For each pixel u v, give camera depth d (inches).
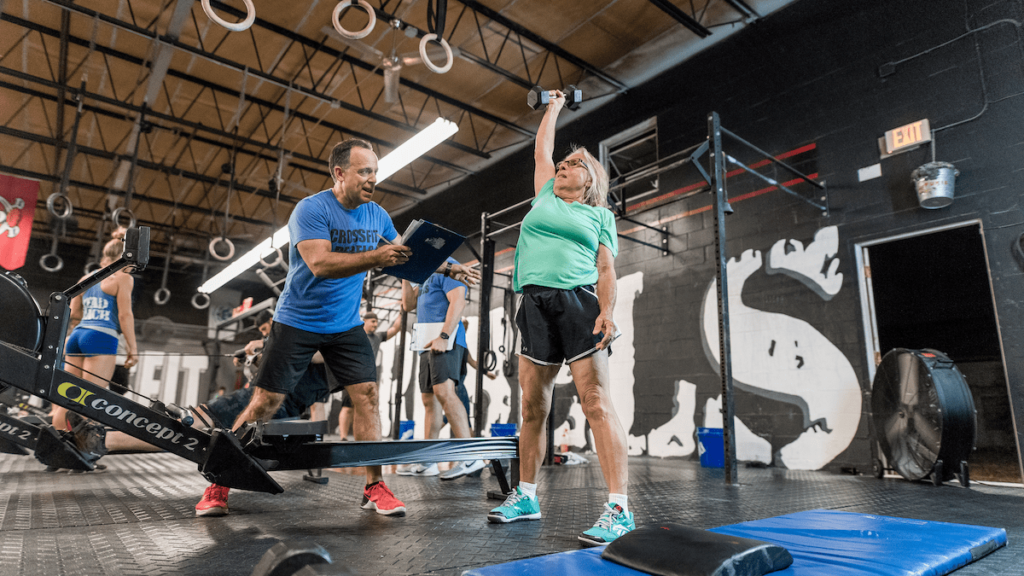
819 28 209.9
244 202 453.7
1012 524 72.4
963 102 168.6
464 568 45.3
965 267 218.2
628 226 267.6
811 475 154.8
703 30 240.4
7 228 303.4
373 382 79.0
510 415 303.7
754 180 219.1
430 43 217.0
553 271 66.2
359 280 80.8
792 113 212.4
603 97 298.0
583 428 270.1
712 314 223.5
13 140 361.4
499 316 328.5
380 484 75.7
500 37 264.1
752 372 205.6
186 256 526.3
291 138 362.9
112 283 133.3
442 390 129.7
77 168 396.5
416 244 69.4
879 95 188.4
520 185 349.7
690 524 67.4
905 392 137.8
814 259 195.2
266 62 286.5
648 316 249.0
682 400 228.7
